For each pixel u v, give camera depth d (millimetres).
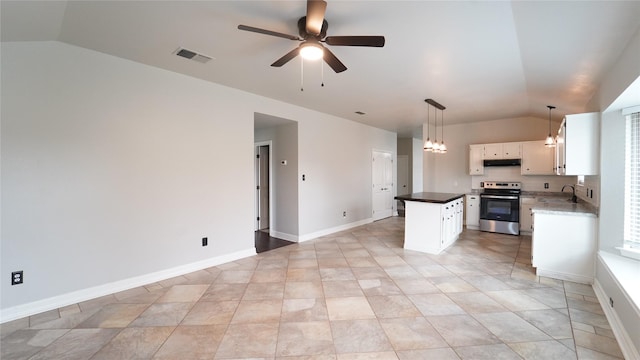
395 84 3836
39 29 2396
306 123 5355
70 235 2787
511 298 2889
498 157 6109
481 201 6121
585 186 3930
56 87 2695
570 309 2656
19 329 2342
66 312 2625
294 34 2492
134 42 2701
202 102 3758
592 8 1807
